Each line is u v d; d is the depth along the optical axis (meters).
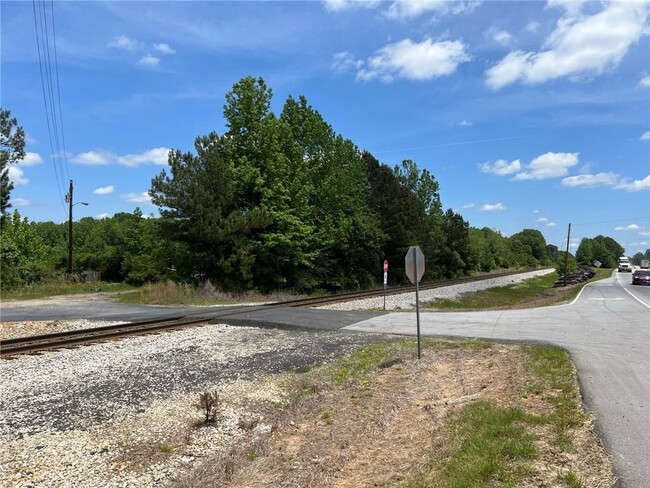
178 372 10.30
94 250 66.94
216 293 27.92
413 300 29.86
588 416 6.02
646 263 118.25
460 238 72.81
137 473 5.79
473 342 12.14
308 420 7.62
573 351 10.17
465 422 6.23
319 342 13.77
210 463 5.99
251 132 34.66
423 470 5.12
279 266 34.97
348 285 42.69
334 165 41.47
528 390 7.37
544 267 142.12
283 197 33.69
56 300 27.16
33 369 10.16
